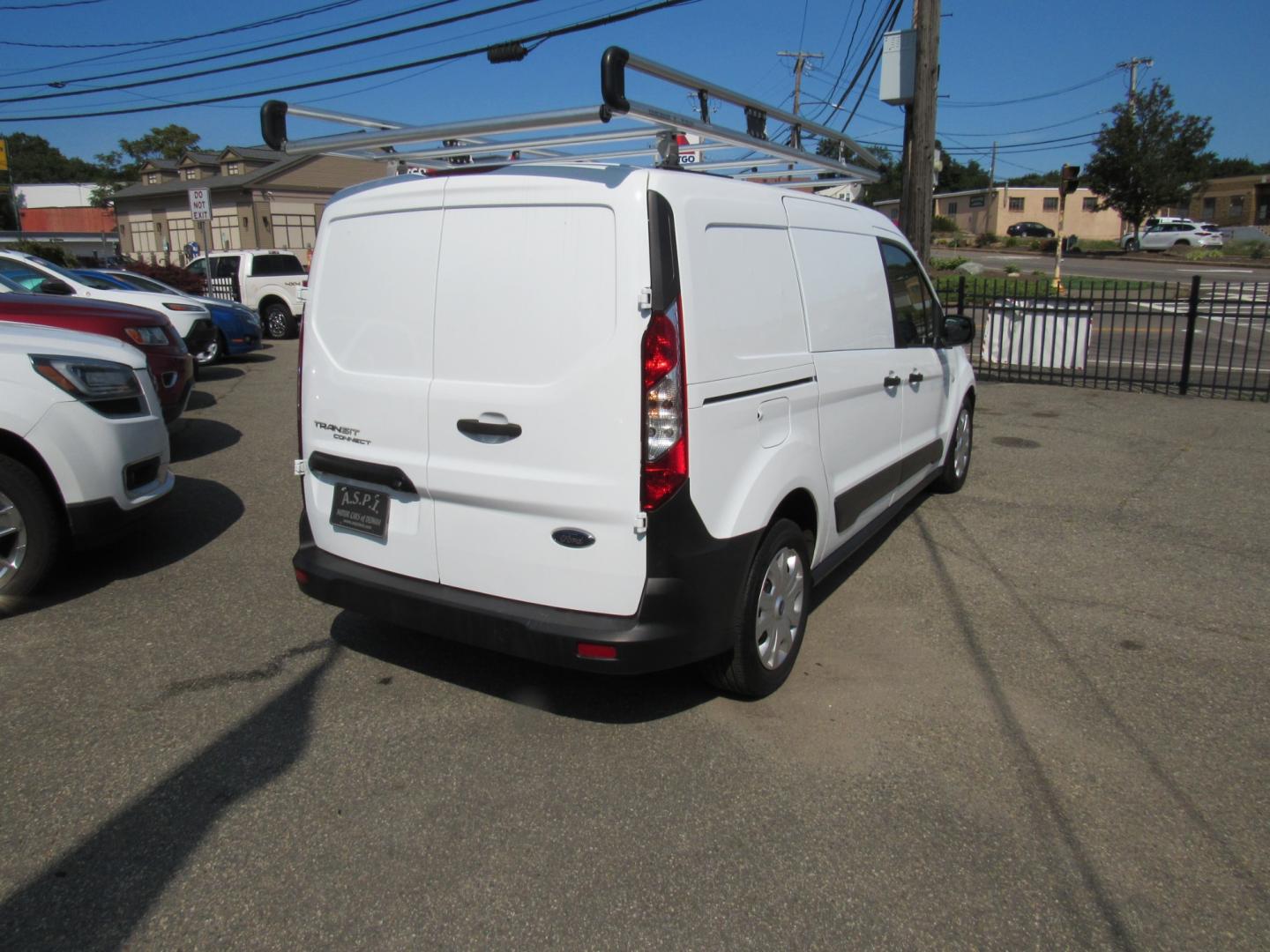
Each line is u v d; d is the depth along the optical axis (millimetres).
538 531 3283
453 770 3287
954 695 3871
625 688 3908
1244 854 2875
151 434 5113
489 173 3291
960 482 6977
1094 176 49000
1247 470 7559
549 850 2867
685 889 2699
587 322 3105
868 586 5082
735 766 3328
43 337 4855
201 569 5258
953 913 2611
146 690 3840
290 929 2531
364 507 3736
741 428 3406
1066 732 3584
